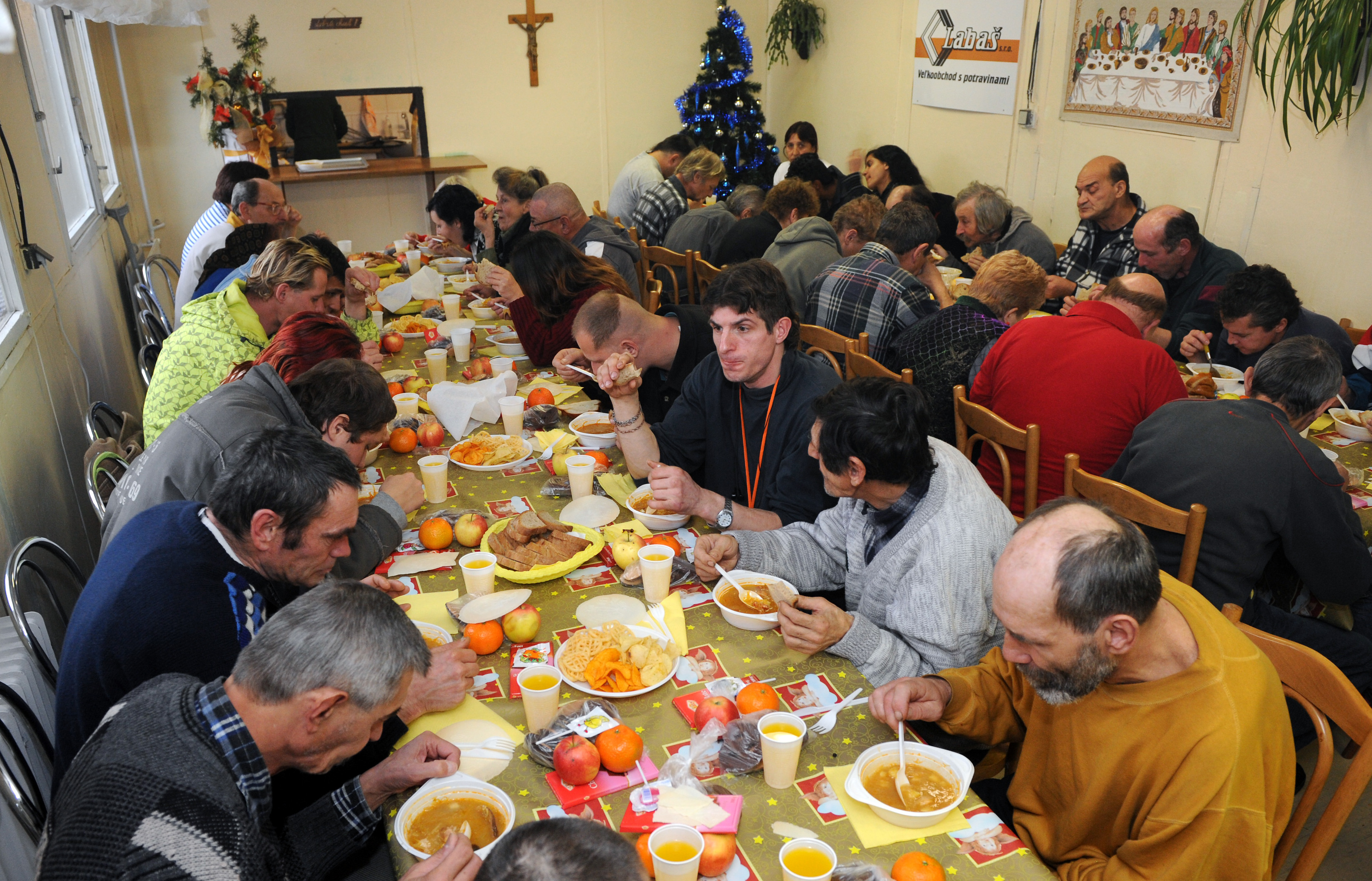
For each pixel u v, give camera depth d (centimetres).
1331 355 200
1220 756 118
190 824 97
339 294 278
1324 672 130
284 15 673
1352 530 196
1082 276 427
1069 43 509
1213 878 121
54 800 106
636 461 222
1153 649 124
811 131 630
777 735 125
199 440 183
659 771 127
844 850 115
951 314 287
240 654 111
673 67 782
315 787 142
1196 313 346
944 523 157
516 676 150
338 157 707
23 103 326
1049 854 139
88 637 137
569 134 771
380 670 109
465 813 119
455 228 509
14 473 244
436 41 714
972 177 601
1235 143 422
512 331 350
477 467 228
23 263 288
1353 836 223
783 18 745
